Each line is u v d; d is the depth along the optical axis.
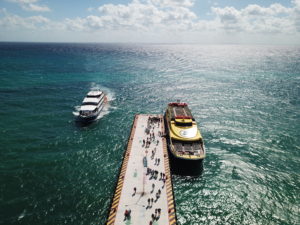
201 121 71.94
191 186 42.91
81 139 58.66
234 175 46.28
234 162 50.56
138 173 42.78
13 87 101.25
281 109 83.00
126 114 76.44
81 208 37.25
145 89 107.50
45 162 48.50
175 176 45.56
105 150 54.09
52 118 70.38
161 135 57.09
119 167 48.06
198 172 46.94
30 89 99.25
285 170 48.03
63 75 131.75
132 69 162.75
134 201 36.00
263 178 45.50
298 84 119.75
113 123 68.81
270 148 56.47
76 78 124.81
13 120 67.75
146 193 37.72
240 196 40.66
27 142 56.03
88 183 43.00
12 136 58.44
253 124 70.06
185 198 39.94
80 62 192.75
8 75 125.00
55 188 41.34
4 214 35.31
